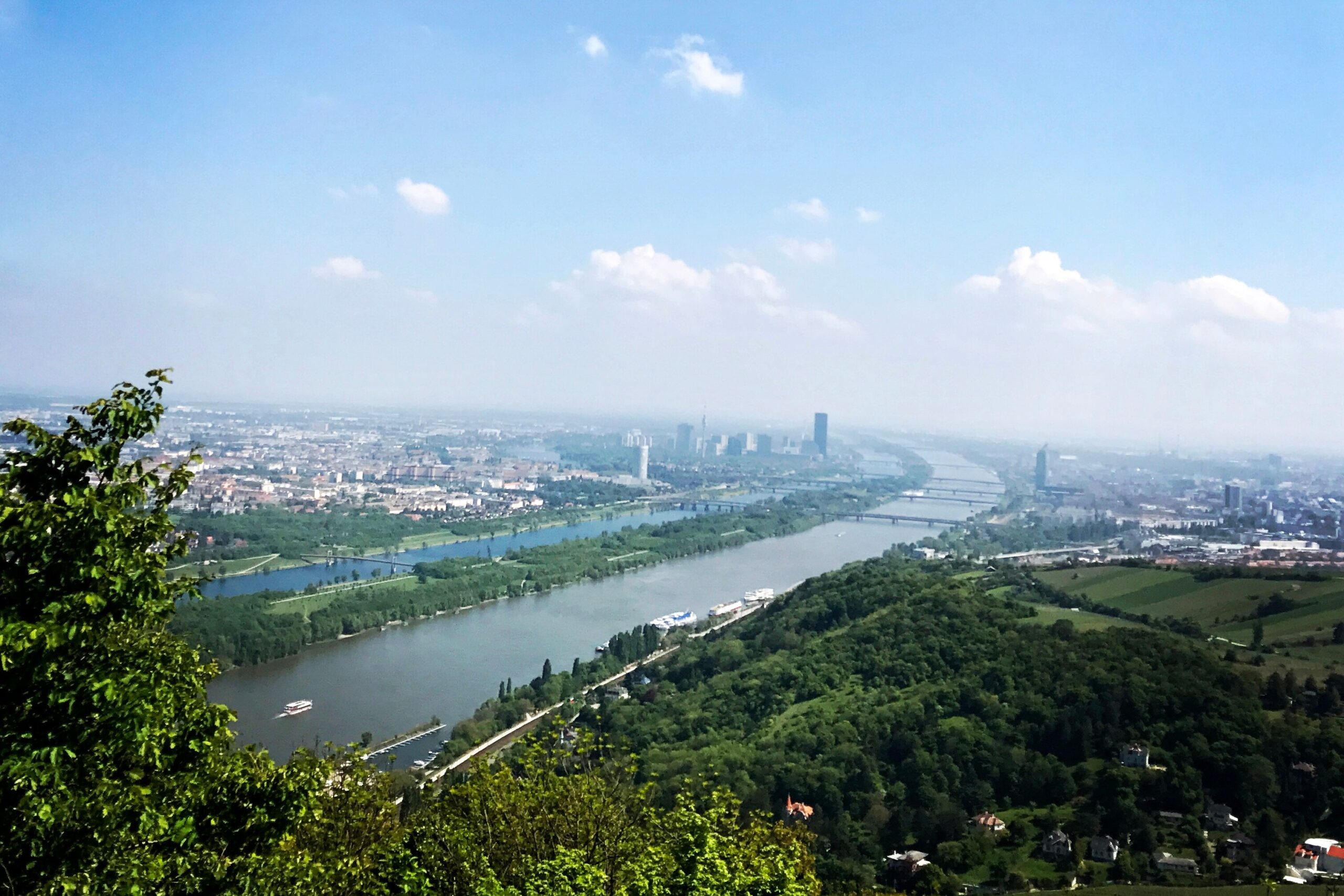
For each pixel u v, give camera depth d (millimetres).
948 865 104062
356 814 42000
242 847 32438
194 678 32625
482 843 43469
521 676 182875
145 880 26953
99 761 27891
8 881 25953
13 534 26219
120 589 27609
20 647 25188
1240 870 99250
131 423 29938
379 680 175125
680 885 40438
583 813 44188
